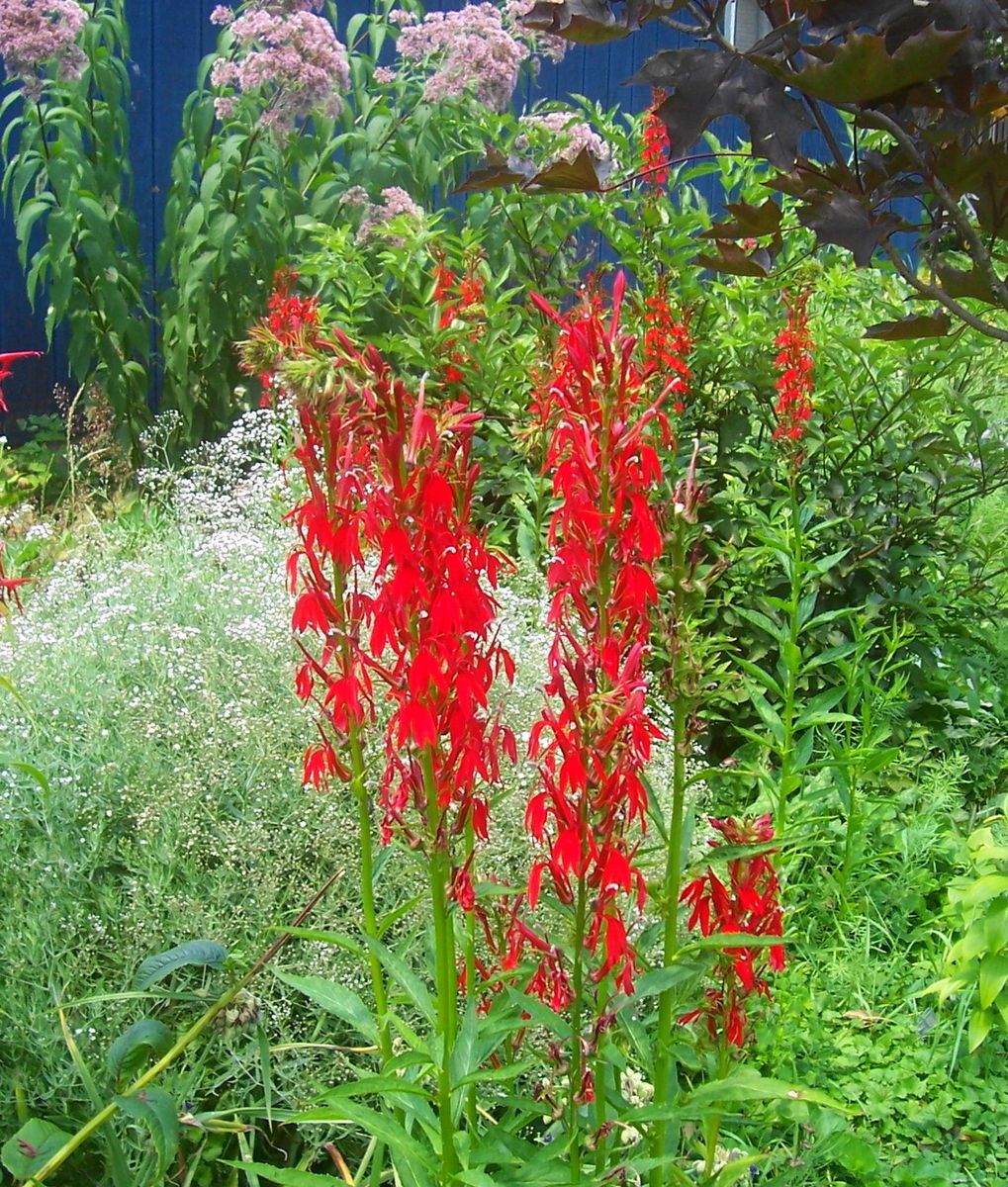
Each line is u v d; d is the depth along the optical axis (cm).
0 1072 223
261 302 588
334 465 144
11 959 228
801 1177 235
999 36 163
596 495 136
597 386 135
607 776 133
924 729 395
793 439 346
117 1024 227
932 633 412
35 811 258
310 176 598
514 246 568
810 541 373
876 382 426
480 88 549
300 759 275
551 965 148
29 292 554
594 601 141
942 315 174
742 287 445
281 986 241
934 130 151
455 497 136
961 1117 258
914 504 429
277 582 359
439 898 147
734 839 171
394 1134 157
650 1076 188
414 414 130
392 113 605
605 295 458
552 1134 205
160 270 589
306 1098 227
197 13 650
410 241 457
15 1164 177
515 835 278
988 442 425
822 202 159
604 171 190
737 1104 234
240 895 255
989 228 162
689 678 162
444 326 439
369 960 174
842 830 329
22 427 613
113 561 407
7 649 312
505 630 350
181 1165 218
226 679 308
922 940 308
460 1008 204
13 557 423
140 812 260
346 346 142
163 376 643
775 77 148
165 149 656
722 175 468
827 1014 276
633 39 777
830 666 404
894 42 147
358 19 614
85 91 588
